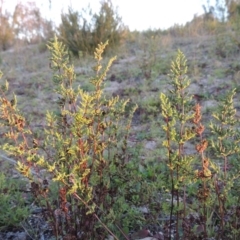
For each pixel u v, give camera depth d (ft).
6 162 12.70
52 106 18.57
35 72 25.41
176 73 6.87
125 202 8.49
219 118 6.98
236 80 18.84
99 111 7.14
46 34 35.63
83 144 6.74
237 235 6.94
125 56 26.22
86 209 7.04
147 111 16.87
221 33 26.35
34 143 7.27
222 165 11.10
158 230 8.14
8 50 38.01
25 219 9.26
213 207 7.84
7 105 7.05
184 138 6.35
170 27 34.42
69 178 6.67
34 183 6.98
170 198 8.70
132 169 9.20
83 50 27.45
